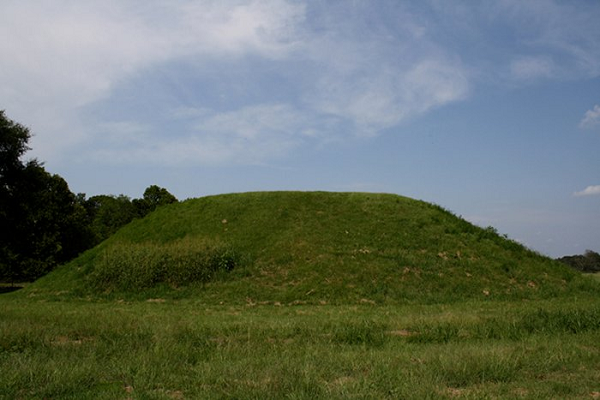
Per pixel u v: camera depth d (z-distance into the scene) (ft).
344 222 75.31
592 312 36.81
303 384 18.69
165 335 28.84
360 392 17.88
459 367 21.42
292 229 73.15
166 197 205.36
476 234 74.43
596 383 20.12
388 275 61.82
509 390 19.29
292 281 61.11
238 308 52.03
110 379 20.65
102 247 76.79
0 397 17.43
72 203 155.94
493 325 33.86
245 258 66.18
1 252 117.50
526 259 70.33
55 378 19.42
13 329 28.81
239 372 20.95
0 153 108.06
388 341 29.71
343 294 57.82
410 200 84.33
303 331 32.45
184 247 66.54
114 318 36.91
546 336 30.66
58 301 59.11
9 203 111.75
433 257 66.59
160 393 18.31
